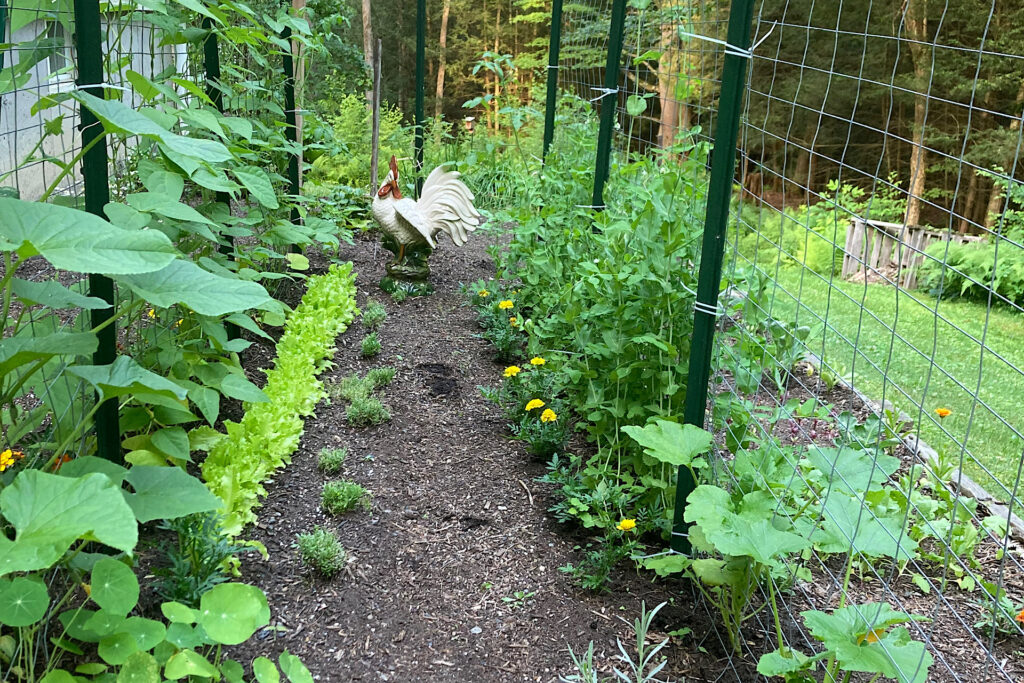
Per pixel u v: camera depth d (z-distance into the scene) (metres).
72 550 2.51
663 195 3.31
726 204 2.70
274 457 3.41
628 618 2.72
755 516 2.41
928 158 11.39
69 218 2.04
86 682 2.03
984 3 10.33
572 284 4.16
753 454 2.78
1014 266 7.80
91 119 2.47
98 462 2.23
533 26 19.55
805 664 2.05
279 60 6.25
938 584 3.04
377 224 5.74
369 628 2.61
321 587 2.77
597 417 3.46
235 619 1.98
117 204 2.54
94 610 2.43
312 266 6.18
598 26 6.37
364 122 9.55
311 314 4.90
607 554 2.87
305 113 5.70
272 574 2.80
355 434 3.88
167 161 3.05
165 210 2.58
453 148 9.35
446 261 6.79
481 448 3.85
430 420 4.10
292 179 6.35
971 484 3.79
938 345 6.38
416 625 2.65
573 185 5.30
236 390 3.13
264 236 4.64
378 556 2.98
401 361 4.79
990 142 10.53
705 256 2.75
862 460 2.45
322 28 6.48
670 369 3.28
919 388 5.23
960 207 11.53
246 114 5.09
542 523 3.26
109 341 2.62
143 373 2.10
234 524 2.87
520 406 4.06
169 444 2.88
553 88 6.55
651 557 2.86
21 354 2.08
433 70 20.39
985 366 5.86
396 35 19.30
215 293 2.24
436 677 2.42
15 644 2.21
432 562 2.98
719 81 3.29
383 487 3.45
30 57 3.07
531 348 4.57
